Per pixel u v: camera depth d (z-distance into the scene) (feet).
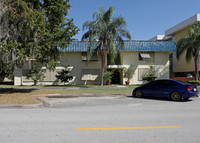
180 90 33.55
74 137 14.23
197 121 19.19
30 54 40.11
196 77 75.05
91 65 80.28
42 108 27.25
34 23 38.27
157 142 13.16
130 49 78.48
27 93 43.80
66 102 33.09
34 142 13.16
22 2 36.27
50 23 44.55
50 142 13.16
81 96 42.06
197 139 13.82
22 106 28.32
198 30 72.18
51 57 47.26
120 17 65.41
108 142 13.16
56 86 69.82
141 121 19.19
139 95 39.17
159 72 82.79
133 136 14.49
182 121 19.16
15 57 42.42
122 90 52.80
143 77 77.25
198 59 88.07
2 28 38.42
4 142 13.16
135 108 26.89
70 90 52.80
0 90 50.44
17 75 76.89
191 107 27.61
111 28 64.80
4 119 20.11
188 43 73.97
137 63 82.02
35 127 16.96
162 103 31.58
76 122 18.80
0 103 29.53
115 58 73.41
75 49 76.28
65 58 79.00
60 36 42.34
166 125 17.66
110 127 16.97
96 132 15.51
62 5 43.93
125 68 79.56
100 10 67.05
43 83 77.87
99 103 31.86
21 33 40.83
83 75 79.05
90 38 64.69
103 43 67.87
